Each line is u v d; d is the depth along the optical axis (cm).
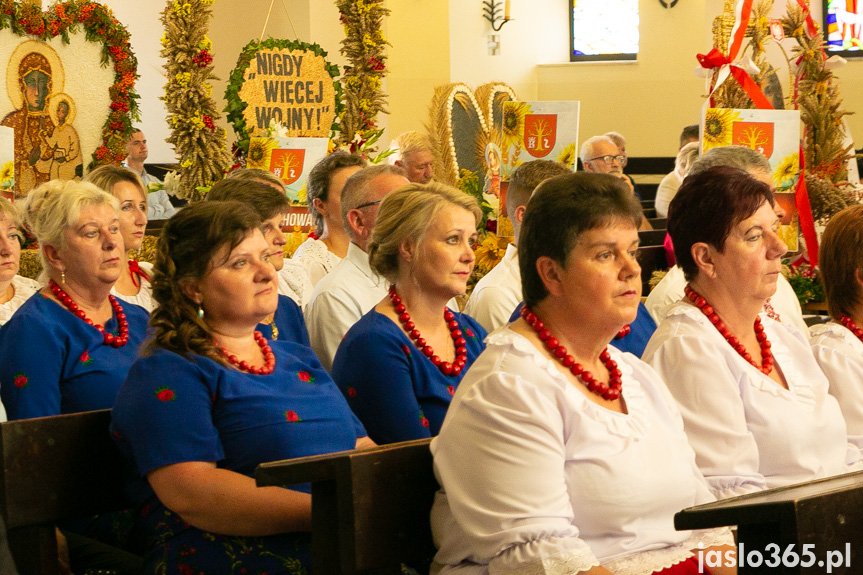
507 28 1083
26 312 289
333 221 404
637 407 198
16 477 216
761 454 236
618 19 1128
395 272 273
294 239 482
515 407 182
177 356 218
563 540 175
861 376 275
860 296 283
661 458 195
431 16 971
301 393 232
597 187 192
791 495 156
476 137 632
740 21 502
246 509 208
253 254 228
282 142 481
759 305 244
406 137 607
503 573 176
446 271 266
